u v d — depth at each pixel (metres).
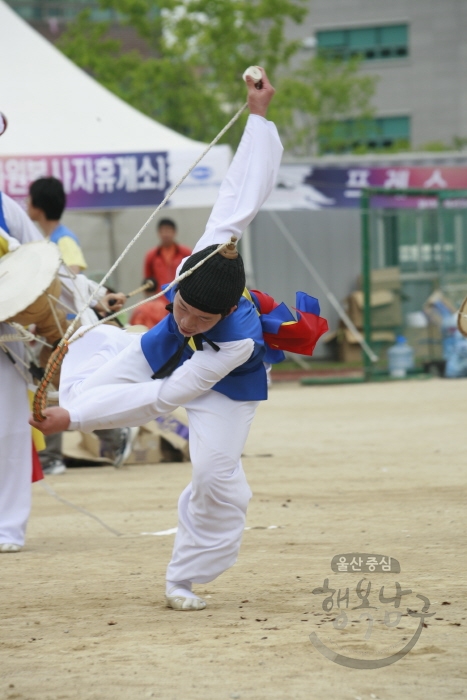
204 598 10.23
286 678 7.61
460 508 14.98
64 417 9.04
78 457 21.38
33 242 12.88
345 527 13.81
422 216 39.88
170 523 14.82
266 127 10.13
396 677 7.57
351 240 46.59
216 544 9.73
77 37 65.00
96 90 33.53
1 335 12.70
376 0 99.69
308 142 85.12
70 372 9.59
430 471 18.69
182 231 39.91
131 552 12.76
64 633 9.03
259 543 12.92
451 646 8.27
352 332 44.34
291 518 14.63
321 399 33.09
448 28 99.00
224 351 9.09
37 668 8.02
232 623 9.20
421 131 100.88
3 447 12.93
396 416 27.81
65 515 15.81
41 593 10.62
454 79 99.50
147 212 39.47
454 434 23.80
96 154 31.05
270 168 10.08
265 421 27.75
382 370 38.94
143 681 7.62
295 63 97.62
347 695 7.22
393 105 100.75
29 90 32.09
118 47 65.50
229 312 8.82
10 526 12.95
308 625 9.02
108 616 9.60
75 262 17.14
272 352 9.80
